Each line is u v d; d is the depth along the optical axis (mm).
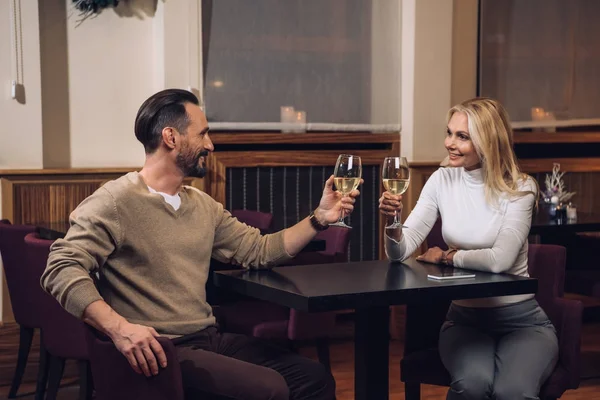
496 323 2605
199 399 2242
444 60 5051
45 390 3752
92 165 4648
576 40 5508
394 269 2521
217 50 4680
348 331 4961
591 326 5199
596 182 5547
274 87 4828
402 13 5047
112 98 4664
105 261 2268
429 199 2818
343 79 4980
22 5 4309
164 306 2334
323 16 4918
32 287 3273
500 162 2672
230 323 3311
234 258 2547
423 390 3924
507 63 5348
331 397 2479
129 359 2008
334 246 3666
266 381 2180
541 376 2412
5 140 4316
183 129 2389
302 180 4879
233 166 4684
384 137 5078
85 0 4516
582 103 5543
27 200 4328
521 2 5355
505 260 2500
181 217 2391
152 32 4703
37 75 4359
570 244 4340
